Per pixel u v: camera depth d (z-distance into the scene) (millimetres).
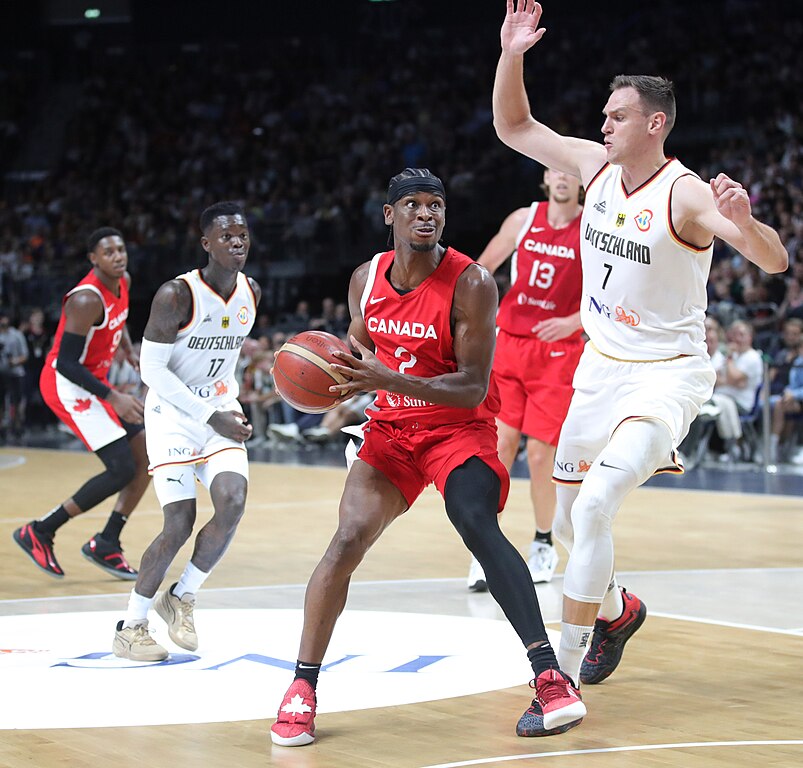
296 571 8914
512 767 4137
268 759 4293
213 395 6676
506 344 8359
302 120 31906
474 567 7945
